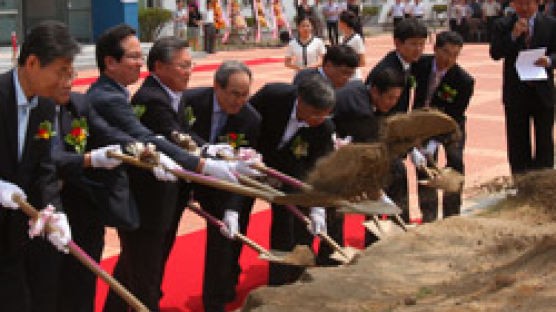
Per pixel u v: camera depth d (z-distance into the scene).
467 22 31.22
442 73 6.12
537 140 7.84
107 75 4.24
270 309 3.61
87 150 4.16
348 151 3.17
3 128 3.42
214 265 4.83
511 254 4.19
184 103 4.67
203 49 27.03
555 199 5.40
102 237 4.21
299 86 4.76
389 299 3.62
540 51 7.48
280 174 4.36
